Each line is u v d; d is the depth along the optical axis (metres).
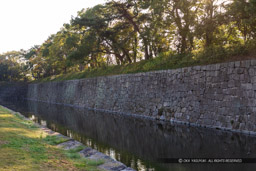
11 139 7.98
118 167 6.70
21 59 75.25
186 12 16.86
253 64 11.46
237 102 12.16
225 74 13.10
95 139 12.08
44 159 6.20
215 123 13.30
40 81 58.47
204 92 14.47
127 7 24.75
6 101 52.44
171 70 17.75
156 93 19.08
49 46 46.91
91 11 26.86
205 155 8.43
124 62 30.34
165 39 23.02
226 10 14.16
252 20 12.63
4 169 4.96
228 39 16.66
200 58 15.64
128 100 22.83
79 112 26.53
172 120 16.69
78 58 29.06
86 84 33.34
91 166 6.43
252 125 11.11
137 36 28.05
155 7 17.88
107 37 26.91
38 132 11.28
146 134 12.88
